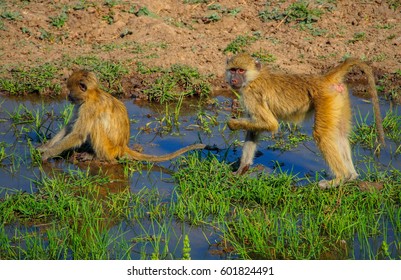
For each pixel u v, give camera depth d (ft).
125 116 35.12
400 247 26.50
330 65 48.62
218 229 28.17
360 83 47.21
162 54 49.32
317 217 28.14
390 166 34.24
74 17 54.39
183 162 34.73
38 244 26.63
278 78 32.81
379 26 53.52
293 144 37.63
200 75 46.70
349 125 32.35
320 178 33.09
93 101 34.22
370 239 27.30
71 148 36.32
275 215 28.35
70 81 34.09
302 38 52.26
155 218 29.14
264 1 57.77
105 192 31.83
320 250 26.37
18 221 28.86
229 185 31.83
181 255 26.08
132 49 50.31
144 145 37.65
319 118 31.53
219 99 45.21
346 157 32.07
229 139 38.70
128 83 46.24
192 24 54.60
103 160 35.06
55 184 31.53
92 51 50.34
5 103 43.93
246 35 52.60
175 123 40.83
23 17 54.08
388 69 47.57
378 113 32.07
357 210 28.58
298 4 55.83
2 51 50.06
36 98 45.21
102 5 55.57
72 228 27.99
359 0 56.80
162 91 44.65
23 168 34.32
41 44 51.57
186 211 29.60
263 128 32.83
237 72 32.78
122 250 26.40
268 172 33.83
